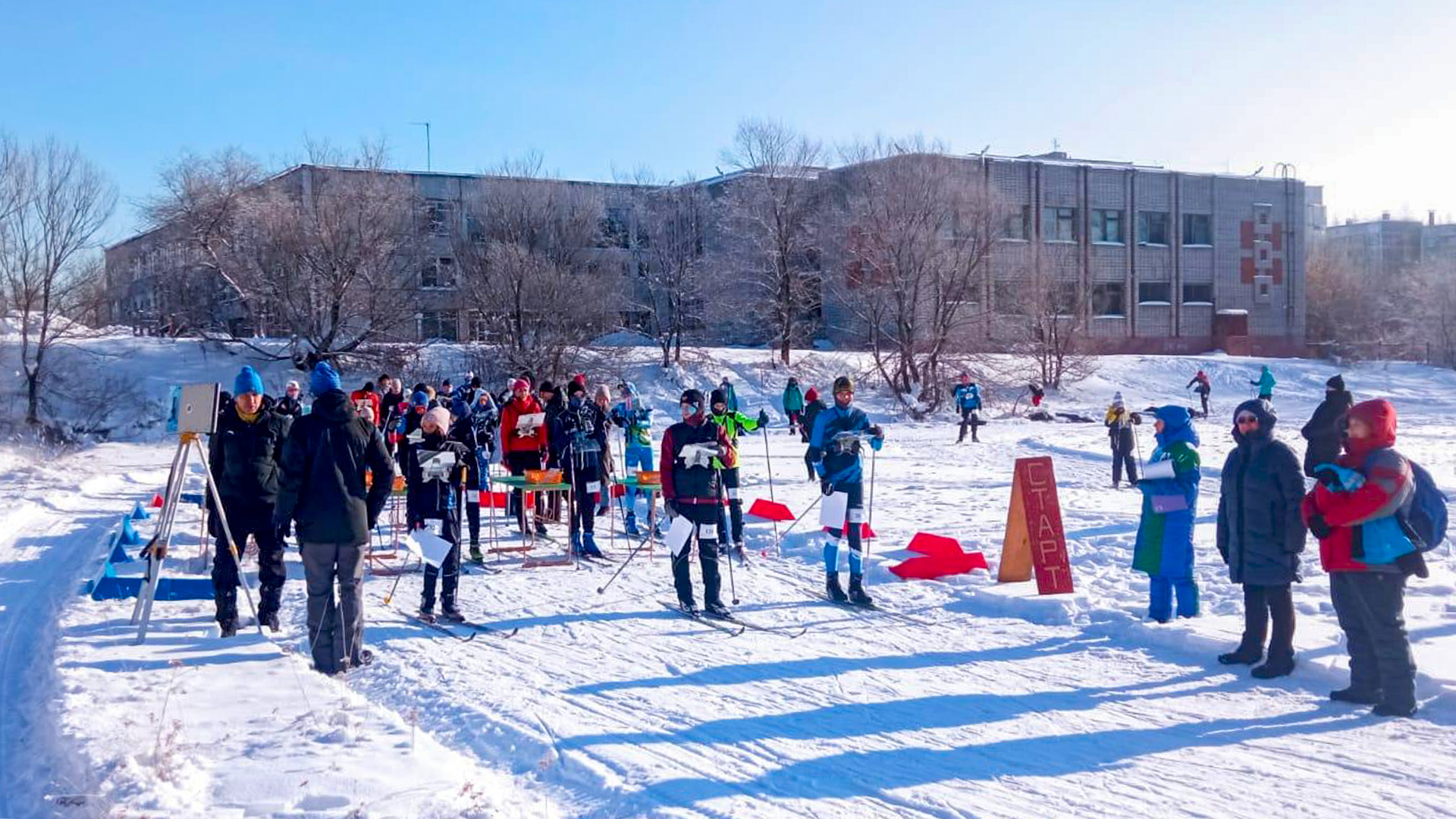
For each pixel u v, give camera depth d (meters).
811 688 7.67
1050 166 60.06
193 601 10.56
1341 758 6.16
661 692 7.58
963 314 45.84
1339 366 57.41
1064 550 10.35
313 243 40.25
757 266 47.88
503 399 18.50
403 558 13.46
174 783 5.39
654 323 46.53
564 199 44.72
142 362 39.88
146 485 23.28
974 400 30.88
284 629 9.53
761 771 6.03
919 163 44.97
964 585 11.12
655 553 13.59
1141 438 29.75
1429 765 6.03
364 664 8.45
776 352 48.62
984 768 6.07
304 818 5.11
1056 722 6.88
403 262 43.03
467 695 7.53
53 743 6.15
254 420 9.23
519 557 13.52
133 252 44.19
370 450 8.27
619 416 15.51
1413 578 10.46
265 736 6.20
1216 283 65.62
